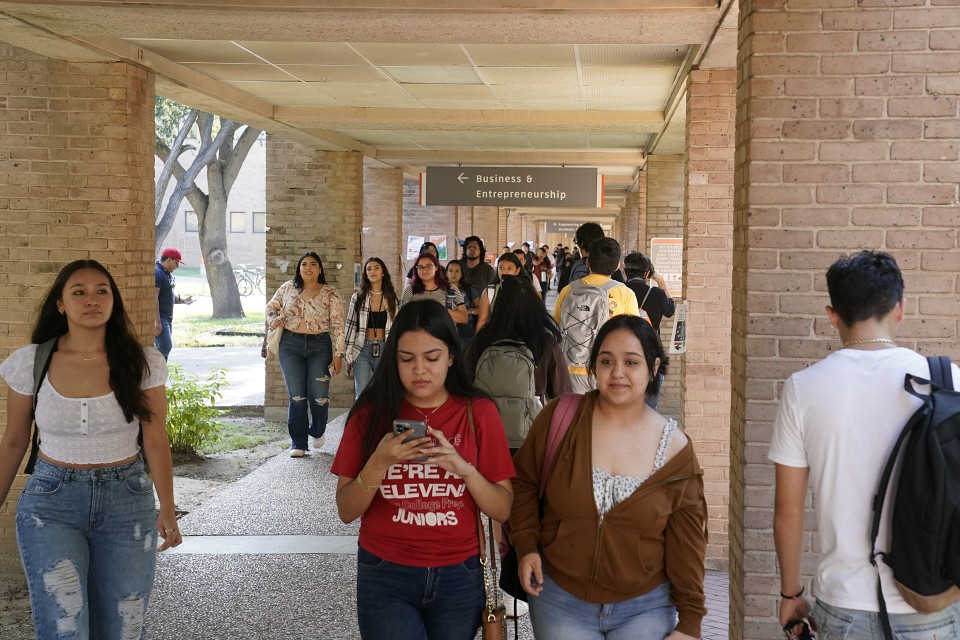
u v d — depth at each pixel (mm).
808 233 4418
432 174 14383
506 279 5129
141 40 6957
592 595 3303
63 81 6852
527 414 4926
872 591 2852
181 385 11109
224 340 25203
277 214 13328
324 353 10102
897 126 4355
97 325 3994
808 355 4453
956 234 4340
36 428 4094
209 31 6070
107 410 4012
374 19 5699
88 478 3979
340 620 5594
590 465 3312
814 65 4387
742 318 4590
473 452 3373
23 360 4051
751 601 4570
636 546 3273
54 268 6891
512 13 5543
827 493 2928
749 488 4543
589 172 14273
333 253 13266
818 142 4398
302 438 10172
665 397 13172
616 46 7367
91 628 4113
